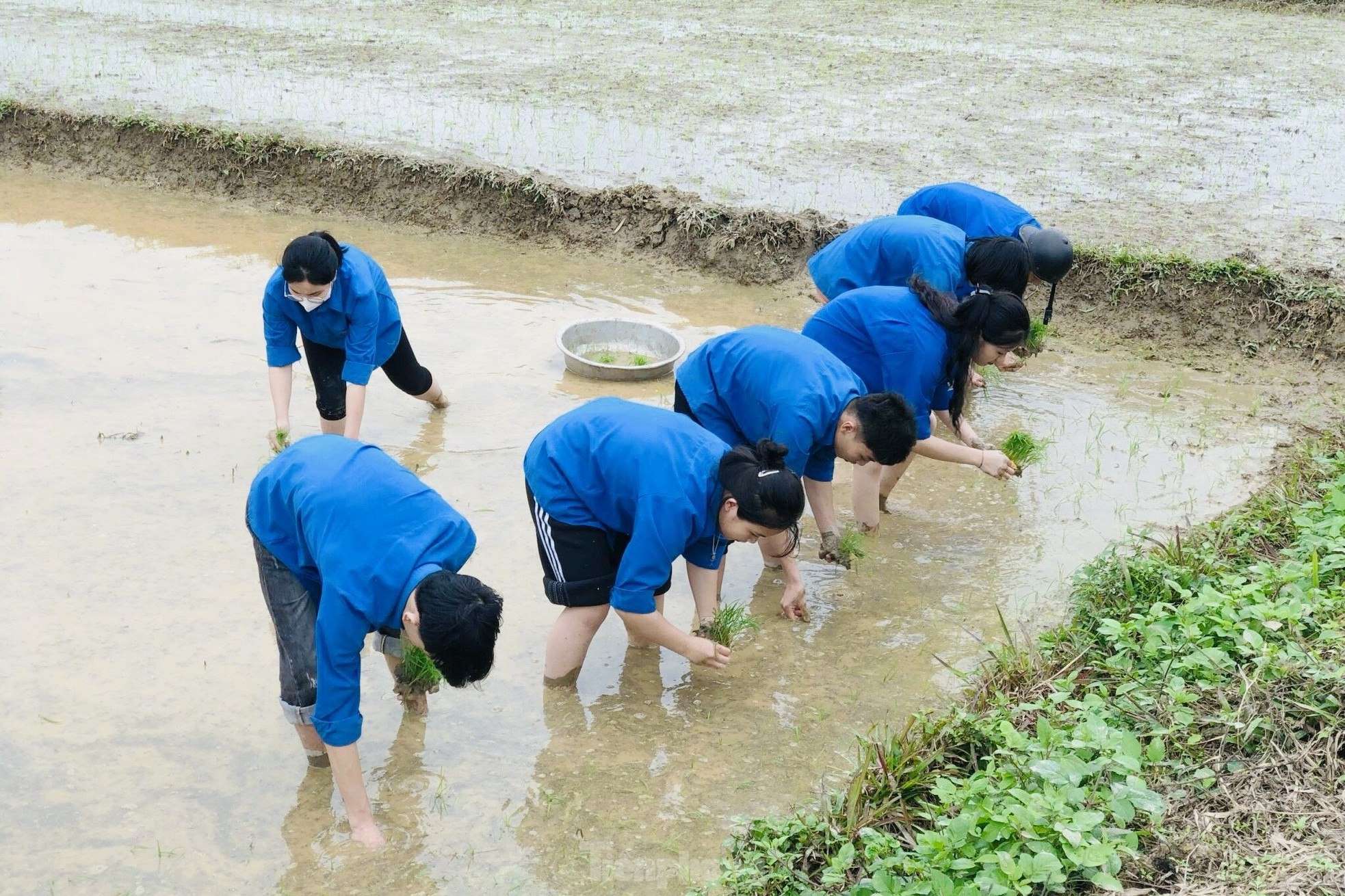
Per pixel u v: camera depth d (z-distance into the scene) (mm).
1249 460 6832
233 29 15352
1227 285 8375
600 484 4434
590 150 10930
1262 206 9812
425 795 4328
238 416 6914
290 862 4004
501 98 12477
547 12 17062
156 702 4648
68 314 8188
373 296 5906
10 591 5234
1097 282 8656
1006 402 7586
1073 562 5875
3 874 3865
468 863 4039
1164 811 3830
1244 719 4227
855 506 6086
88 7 16500
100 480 6152
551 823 4230
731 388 5102
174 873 3920
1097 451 6961
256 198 10703
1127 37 16250
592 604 4629
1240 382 7898
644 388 7566
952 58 14773
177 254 9461
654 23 16500
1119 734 3971
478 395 7379
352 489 3693
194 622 5113
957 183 7379
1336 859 3570
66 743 4418
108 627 5047
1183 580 5250
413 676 4254
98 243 9617
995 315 5180
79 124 11281
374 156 10453
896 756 4234
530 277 9320
